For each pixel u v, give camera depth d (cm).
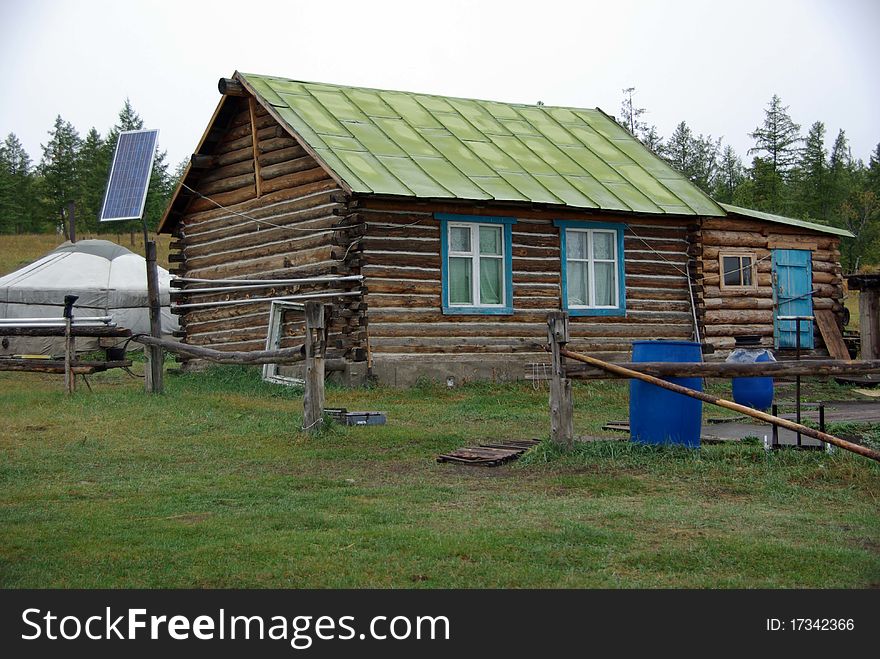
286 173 2050
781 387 2184
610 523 799
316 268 1944
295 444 1220
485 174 2061
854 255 6425
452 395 1842
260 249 2105
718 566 673
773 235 2384
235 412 1485
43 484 980
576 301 2120
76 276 3056
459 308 1961
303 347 1319
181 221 2364
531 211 2061
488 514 835
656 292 2211
